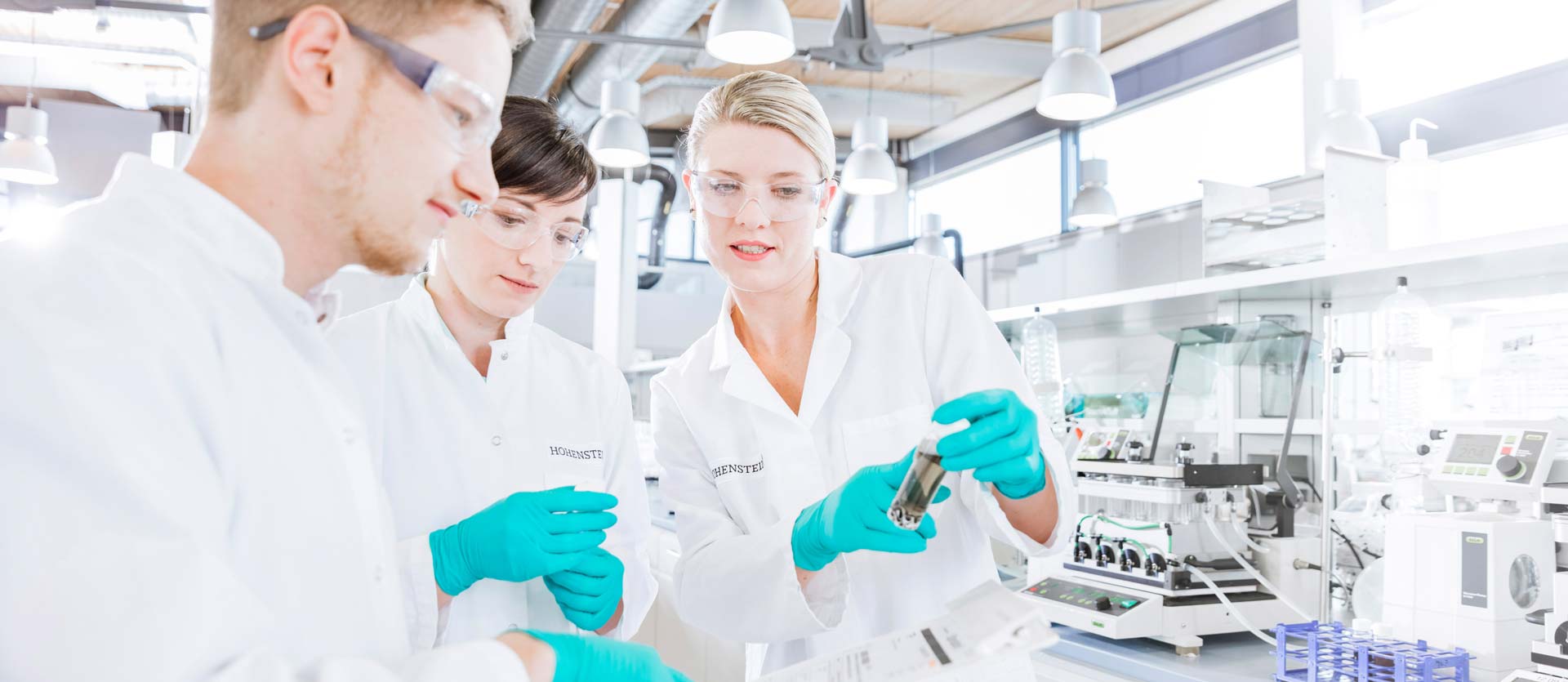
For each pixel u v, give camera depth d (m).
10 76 6.28
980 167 8.80
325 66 0.74
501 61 0.84
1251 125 6.31
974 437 1.05
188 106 6.69
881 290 1.60
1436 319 2.43
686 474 1.61
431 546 1.23
